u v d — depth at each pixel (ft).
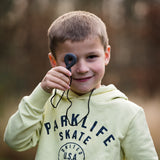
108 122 6.41
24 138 6.61
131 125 6.35
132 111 6.45
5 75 29.71
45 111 6.91
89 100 6.63
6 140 6.77
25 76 30.83
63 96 6.82
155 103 35.60
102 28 6.75
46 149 6.56
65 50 6.39
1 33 29.99
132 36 36.65
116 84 33.55
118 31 35.01
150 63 37.22
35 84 31.01
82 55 6.32
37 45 31.01
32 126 6.55
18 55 30.89
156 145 23.61
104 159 6.21
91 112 6.55
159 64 37.06
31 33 30.91
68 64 6.23
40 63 31.07
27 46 30.99
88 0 33.40
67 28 6.44
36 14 30.96
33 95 6.59
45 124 6.76
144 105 34.53
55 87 6.31
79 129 6.46
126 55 36.17
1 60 30.12
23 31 30.81
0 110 25.72
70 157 6.32
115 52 33.94
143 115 6.54
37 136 6.80
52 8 31.65
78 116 6.57
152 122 27.63
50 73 6.37
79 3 33.30
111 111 6.49
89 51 6.33
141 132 6.35
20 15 30.73
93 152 6.27
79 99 6.70
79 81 6.45
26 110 6.58
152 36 37.37
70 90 6.89
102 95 6.68
